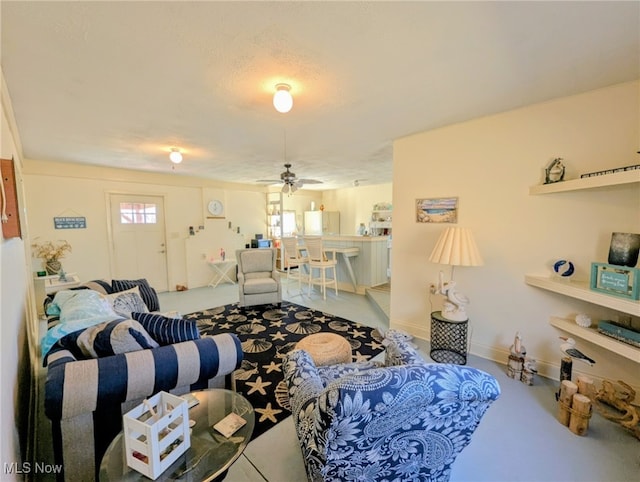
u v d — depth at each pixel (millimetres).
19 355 1677
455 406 987
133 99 2141
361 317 4031
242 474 1529
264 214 7391
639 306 1609
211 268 6324
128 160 4254
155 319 1770
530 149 2395
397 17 1308
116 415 1389
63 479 1301
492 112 2482
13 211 1475
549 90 2090
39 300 3889
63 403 1236
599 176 1815
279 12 1270
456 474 1516
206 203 6211
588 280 2203
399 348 1718
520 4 1229
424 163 3014
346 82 1926
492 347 2705
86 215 4730
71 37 1420
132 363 1414
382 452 1022
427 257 3074
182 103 2215
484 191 2654
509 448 1684
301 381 1423
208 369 1616
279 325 3727
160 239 5621
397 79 1895
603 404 1949
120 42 1473
